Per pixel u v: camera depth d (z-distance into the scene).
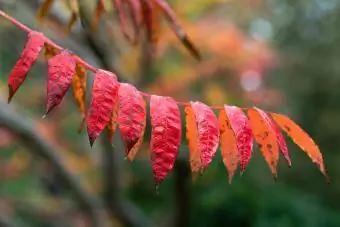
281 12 9.23
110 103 1.03
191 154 1.20
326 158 8.01
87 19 2.76
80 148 5.85
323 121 8.31
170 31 4.22
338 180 7.79
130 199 6.67
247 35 6.46
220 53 5.08
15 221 5.43
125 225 4.64
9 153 5.73
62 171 4.34
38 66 5.47
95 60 3.76
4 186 5.79
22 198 5.62
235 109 1.12
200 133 1.06
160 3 1.75
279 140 1.11
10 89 1.04
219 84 5.41
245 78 5.82
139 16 1.77
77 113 5.90
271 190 6.93
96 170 5.45
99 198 4.56
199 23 4.89
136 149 1.21
